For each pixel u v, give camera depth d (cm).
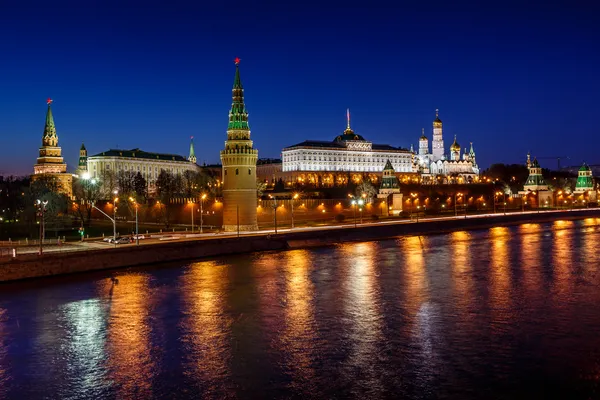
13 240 12262
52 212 15700
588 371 4431
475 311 6259
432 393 4100
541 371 4450
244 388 4244
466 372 4459
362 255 10800
